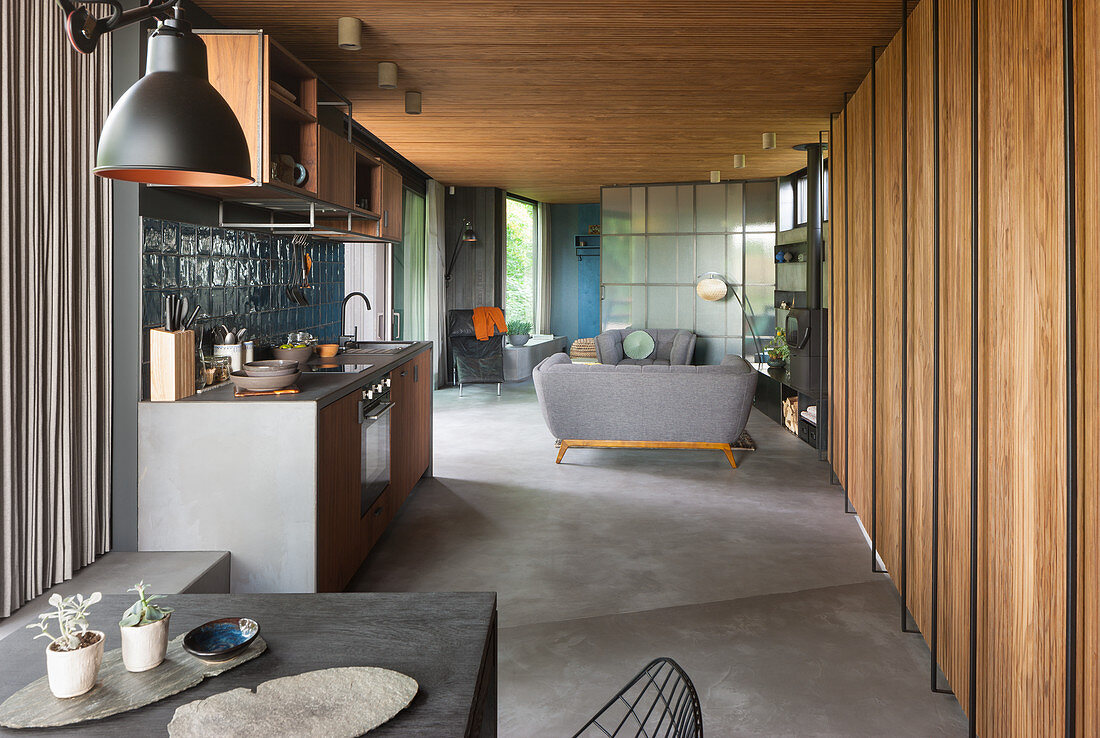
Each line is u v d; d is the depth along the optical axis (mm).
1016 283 1956
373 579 3787
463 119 6395
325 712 1240
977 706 2328
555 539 4395
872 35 4105
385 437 4301
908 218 3191
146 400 3219
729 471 6000
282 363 3465
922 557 2982
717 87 5242
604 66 4750
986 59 2203
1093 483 1542
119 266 3211
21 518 2736
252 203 4090
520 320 13367
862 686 2725
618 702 2611
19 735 1194
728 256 10164
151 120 1590
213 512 3178
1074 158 1577
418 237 10219
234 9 3746
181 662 1418
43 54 2777
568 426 6215
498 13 3799
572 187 11094
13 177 2639
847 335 4832
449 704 1290
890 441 3598
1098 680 1531
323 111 5352
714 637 3133
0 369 2619
